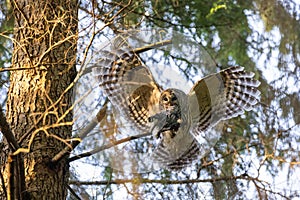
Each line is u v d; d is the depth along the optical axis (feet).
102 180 40.37
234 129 47.75
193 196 42.80
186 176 44.68
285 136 46.98
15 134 34.71
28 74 35.88
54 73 35.65
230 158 46.16
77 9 36.40
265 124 48.57
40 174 33.76
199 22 49.85
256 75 50.98
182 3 49.62
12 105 35.73
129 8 40.37
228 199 43.04
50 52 35.70
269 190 43.09
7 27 45.32
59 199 33.96
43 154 34.14
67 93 35.55
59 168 34.27
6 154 33.50
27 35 36.01
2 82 38.73
